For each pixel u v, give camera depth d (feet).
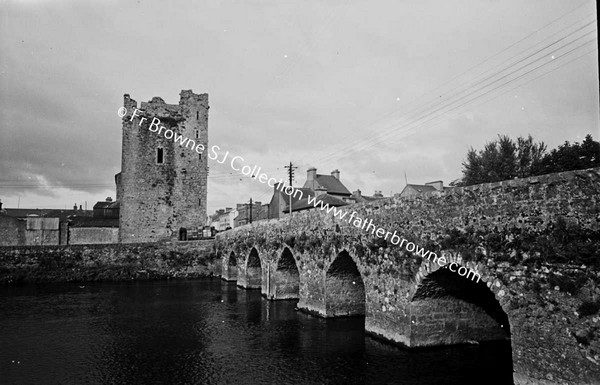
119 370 53.47
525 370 37.17
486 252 41.45
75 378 50.90
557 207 35.24
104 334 71.31
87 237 176.35
